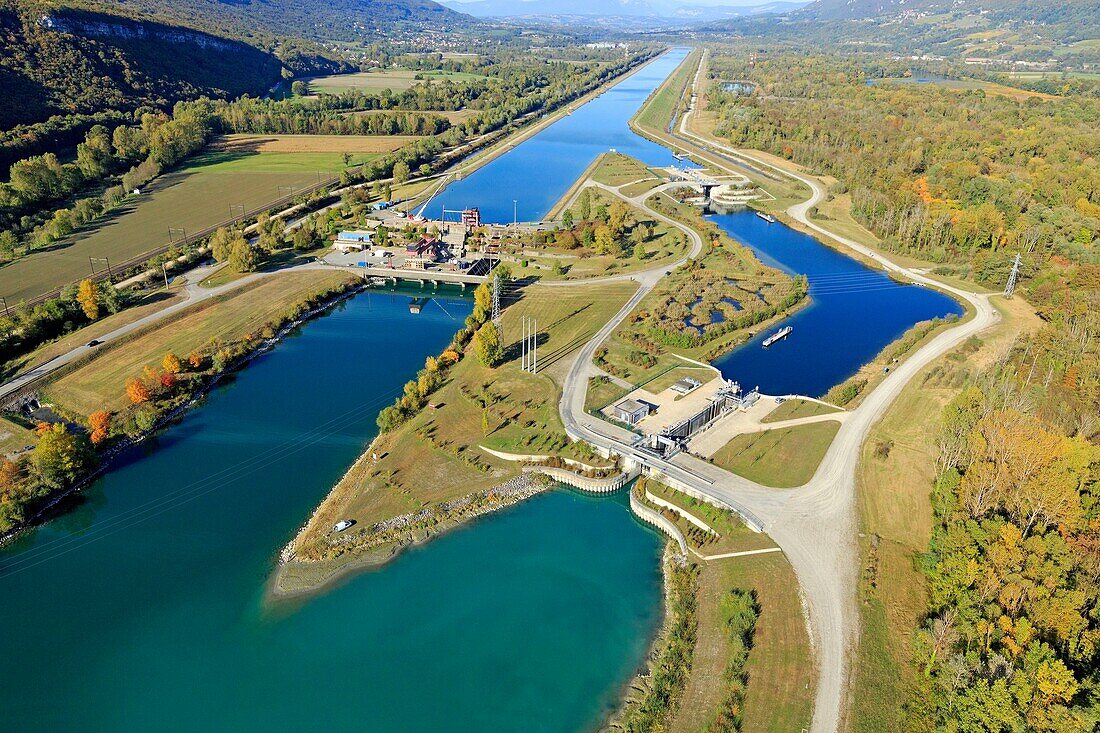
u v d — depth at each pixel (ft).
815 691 324.39
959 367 619.26
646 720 317.22
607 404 556.92
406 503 457.27
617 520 456.86
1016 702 278.26
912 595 374.22
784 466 480.23
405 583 403.34
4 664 356.79
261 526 446.19
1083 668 298.97
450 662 357.00
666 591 399.65
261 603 390.01
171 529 444.14
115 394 578.25
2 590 400.88
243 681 347.97
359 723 328.29
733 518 431.84
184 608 387.34
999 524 370.73
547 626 377.30
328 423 558.97
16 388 572.92
